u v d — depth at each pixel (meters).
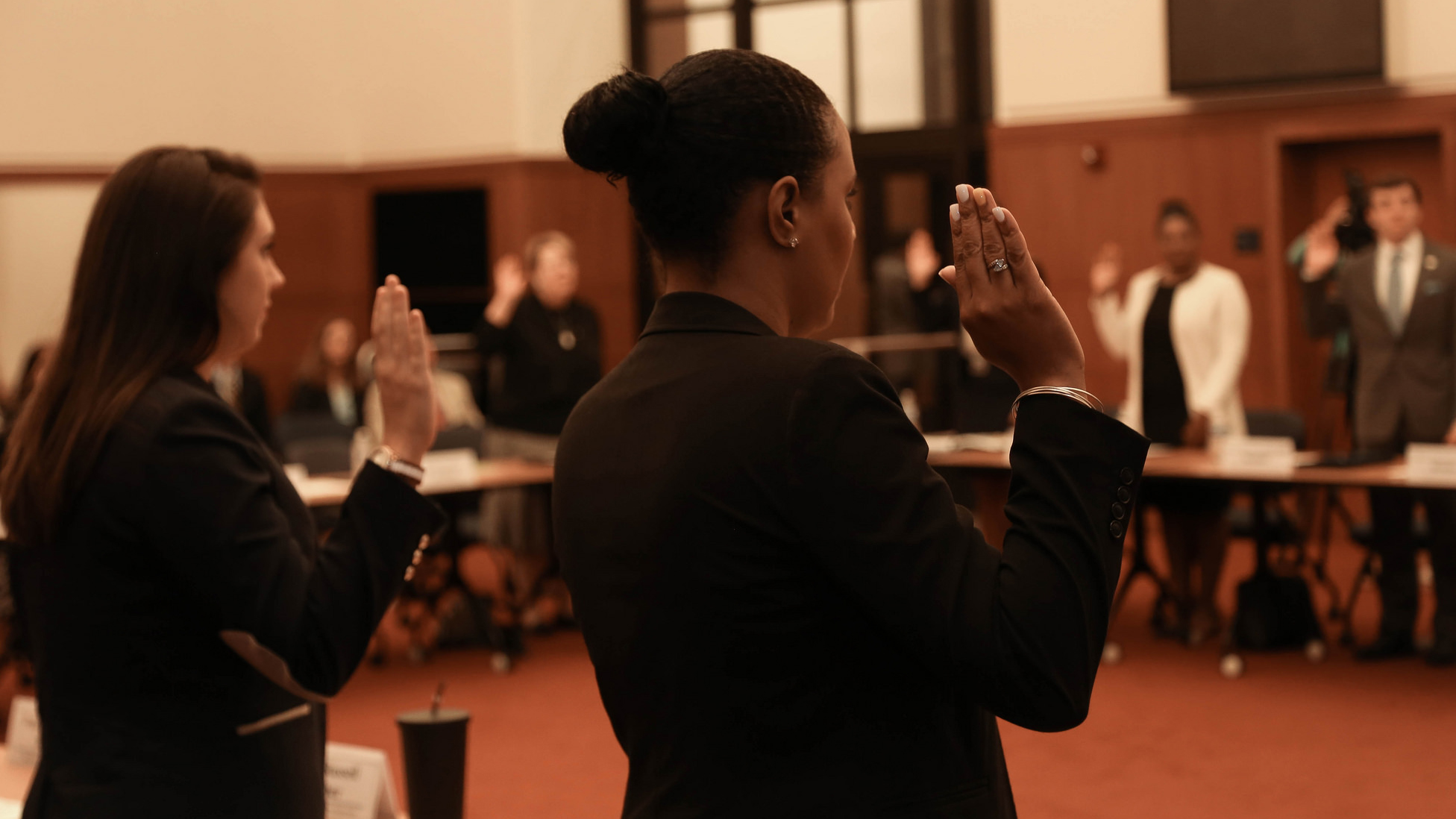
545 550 6.73
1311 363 8.46
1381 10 7.76
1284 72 8.08
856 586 1.02
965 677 1.01
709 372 1.12
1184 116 8.55
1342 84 8.00
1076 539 1.04
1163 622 6.08
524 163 10.55
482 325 6.84
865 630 1.07
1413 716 4.70
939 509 1.04
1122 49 8.70
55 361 1.48
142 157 1.54
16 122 10.20
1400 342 5.83
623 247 10.98
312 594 1.42
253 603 1.38
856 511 1.02
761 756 1.07
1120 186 8.78
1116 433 1.08
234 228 1.53
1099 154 8.81
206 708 1.44
